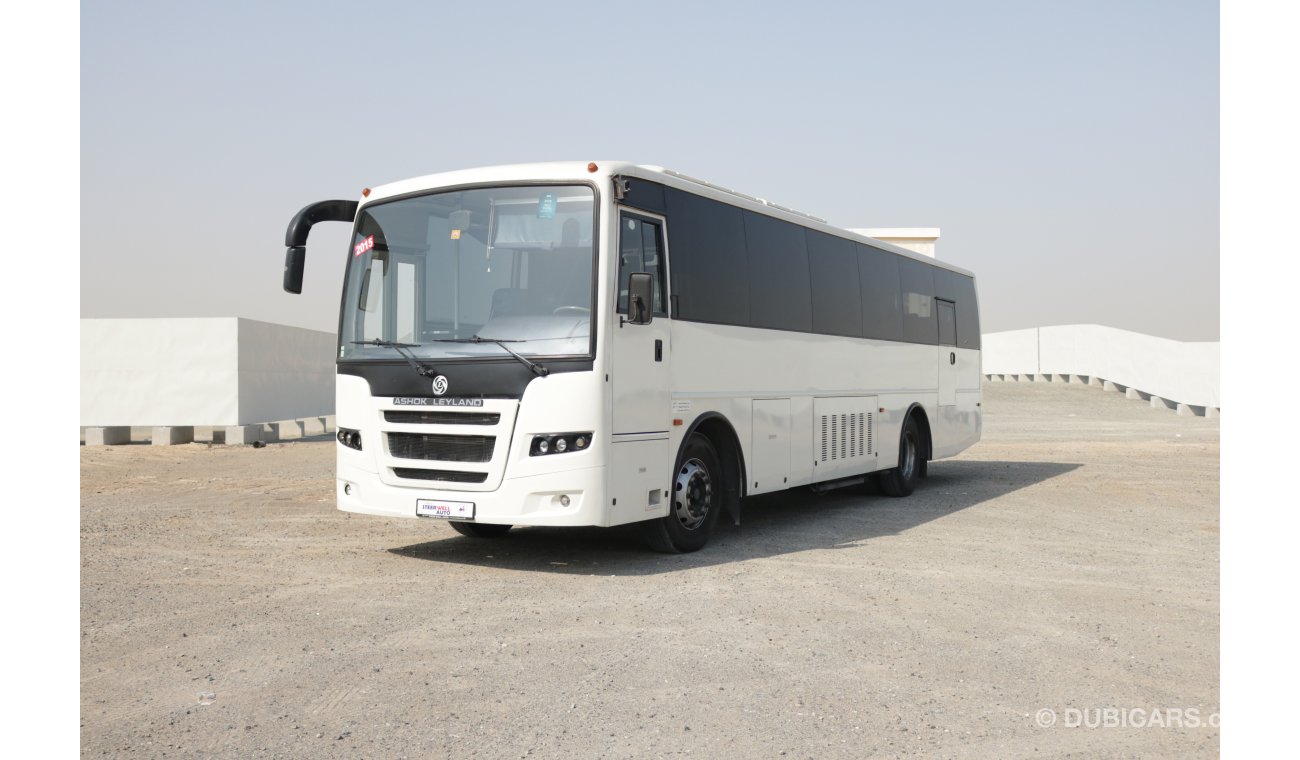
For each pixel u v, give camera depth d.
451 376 9.76
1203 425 35.34
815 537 12.38
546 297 9.69
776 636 7.50
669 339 10.52
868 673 6.62
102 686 6.29
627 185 9.92
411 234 10.41
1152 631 7.77
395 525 13.03
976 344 20.05
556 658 6.90
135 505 14.60
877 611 8.32
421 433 9.95
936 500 16.31
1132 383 45.28
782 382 12.86
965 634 7.62
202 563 10.25
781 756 5.20
